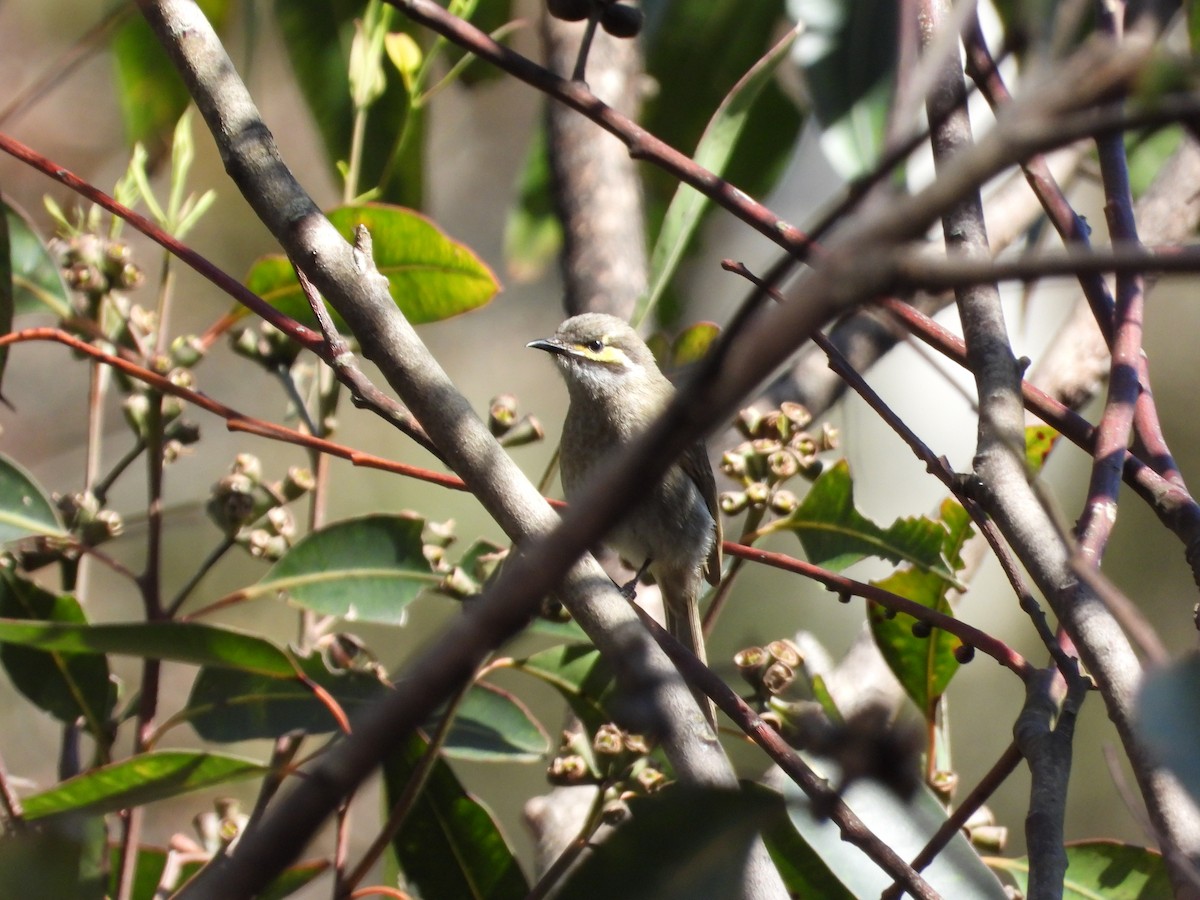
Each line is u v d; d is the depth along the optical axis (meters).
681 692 4.39
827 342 5.18
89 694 6.11
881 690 7.20
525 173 11.02
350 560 6.34
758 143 10.52
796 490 9.30
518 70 5.80
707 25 10.47
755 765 7.55
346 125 8.86
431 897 6.12
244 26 9.28
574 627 6.27
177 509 6.33
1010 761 4.63
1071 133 2.05
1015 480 4.42
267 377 14.67
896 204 2.01
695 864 2.84
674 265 7.63
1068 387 7.94
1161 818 3.41
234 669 5.75
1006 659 5.12
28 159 5.40
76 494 6.36
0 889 3.50
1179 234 8.54
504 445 6.41
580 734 5.59
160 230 5.40
